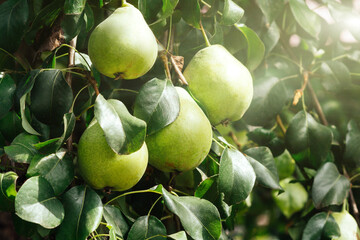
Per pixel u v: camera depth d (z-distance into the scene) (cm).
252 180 81
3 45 85
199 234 77
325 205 95
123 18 76
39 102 82
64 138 77
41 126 85
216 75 81
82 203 76
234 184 80
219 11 95
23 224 84
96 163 75
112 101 76
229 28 93
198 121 78
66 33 86
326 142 98
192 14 87
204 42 96
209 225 78
